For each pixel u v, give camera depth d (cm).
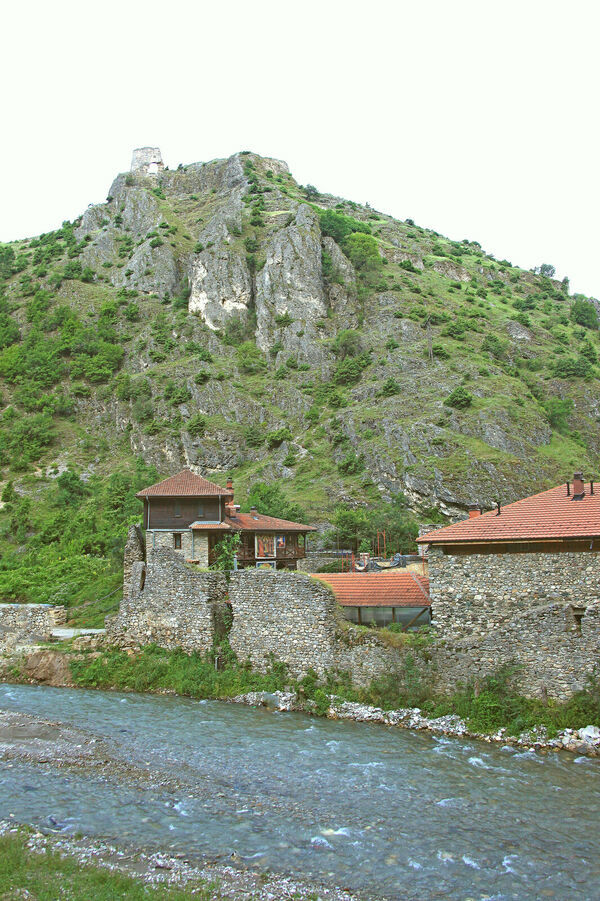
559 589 2473
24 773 2133
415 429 9800
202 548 5084
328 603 2962
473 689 2530
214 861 1549
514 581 2559
